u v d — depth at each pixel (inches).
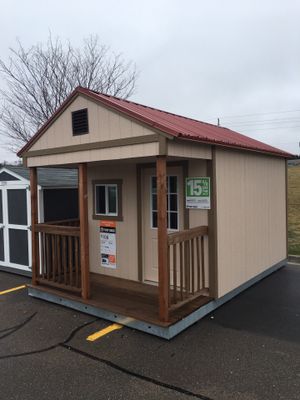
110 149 189.0
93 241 273.9
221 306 212.5
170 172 223.8
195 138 172.4
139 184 241.4
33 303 225.9
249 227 242.5
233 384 131.9
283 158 301.1
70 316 202.2
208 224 202.1
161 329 170.1
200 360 149.8
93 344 166.4
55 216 291.1
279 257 297.0
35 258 239.3
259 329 180.2
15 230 297.4
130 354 156.2
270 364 145.3
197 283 200.8
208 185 200.1
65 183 297.7
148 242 241.3
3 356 156.5
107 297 210.5
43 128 224.1
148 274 242.5
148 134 169.9
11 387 132.5
